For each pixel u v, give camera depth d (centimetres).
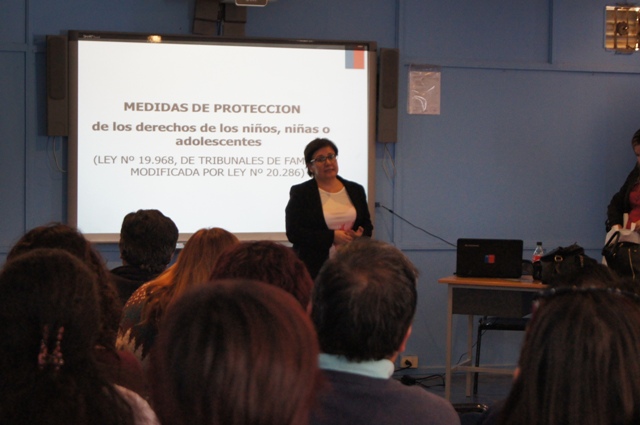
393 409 126
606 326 102
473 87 559
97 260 176
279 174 530
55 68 496
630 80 577
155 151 515
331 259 140
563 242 571
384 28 549
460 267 452
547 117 568
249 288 76
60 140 509
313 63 530
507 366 564
